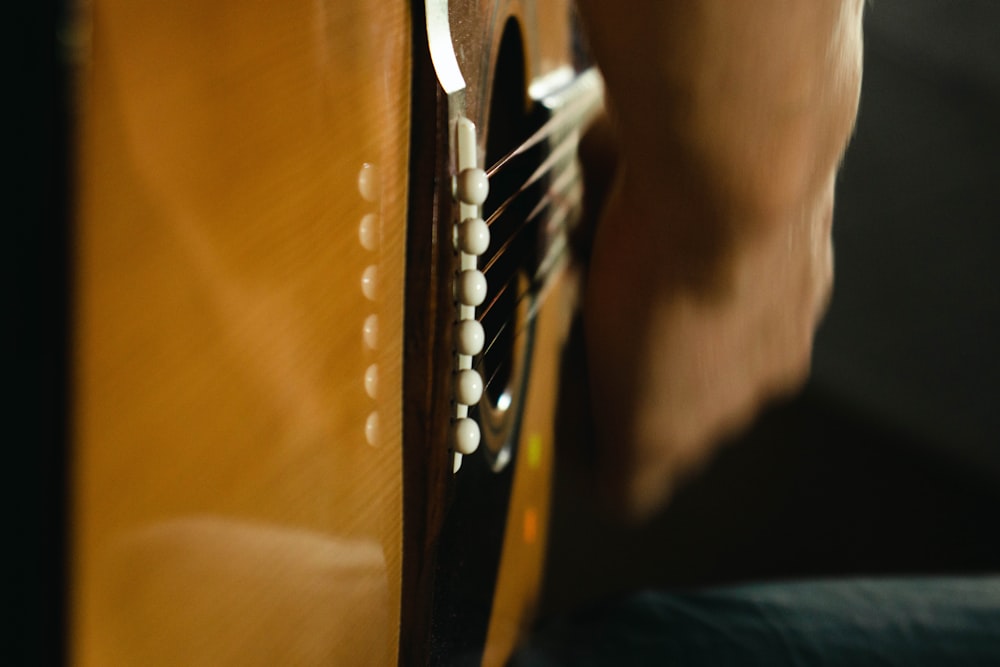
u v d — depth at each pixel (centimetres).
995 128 136
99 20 26
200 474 29
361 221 33
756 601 52
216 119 29
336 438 33
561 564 106
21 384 26
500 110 48
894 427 121
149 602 28
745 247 43
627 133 42
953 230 136
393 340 35
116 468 27
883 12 139
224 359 29
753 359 47
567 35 59
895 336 128
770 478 116
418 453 36
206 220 28
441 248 36
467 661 43
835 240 138
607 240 47
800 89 40
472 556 43
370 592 35
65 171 25
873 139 139
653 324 46
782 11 39
